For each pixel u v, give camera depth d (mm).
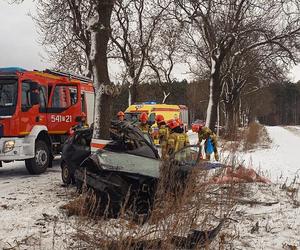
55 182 11109
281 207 8297
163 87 34062
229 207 7375
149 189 7141
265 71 29812
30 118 12500
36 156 12703
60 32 15461
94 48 9234
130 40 26984
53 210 7699
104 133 9203
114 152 8195
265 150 22141
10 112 11992
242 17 22469
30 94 12547
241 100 54781
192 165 7746
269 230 6848
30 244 5910
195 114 71562
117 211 7062
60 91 14266
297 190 9734
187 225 5906
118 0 9820
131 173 7309
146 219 6441
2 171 13680
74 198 8086
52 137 13977
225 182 8492
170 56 32969
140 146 8578
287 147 25625
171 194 6586
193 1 16109
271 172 13578
